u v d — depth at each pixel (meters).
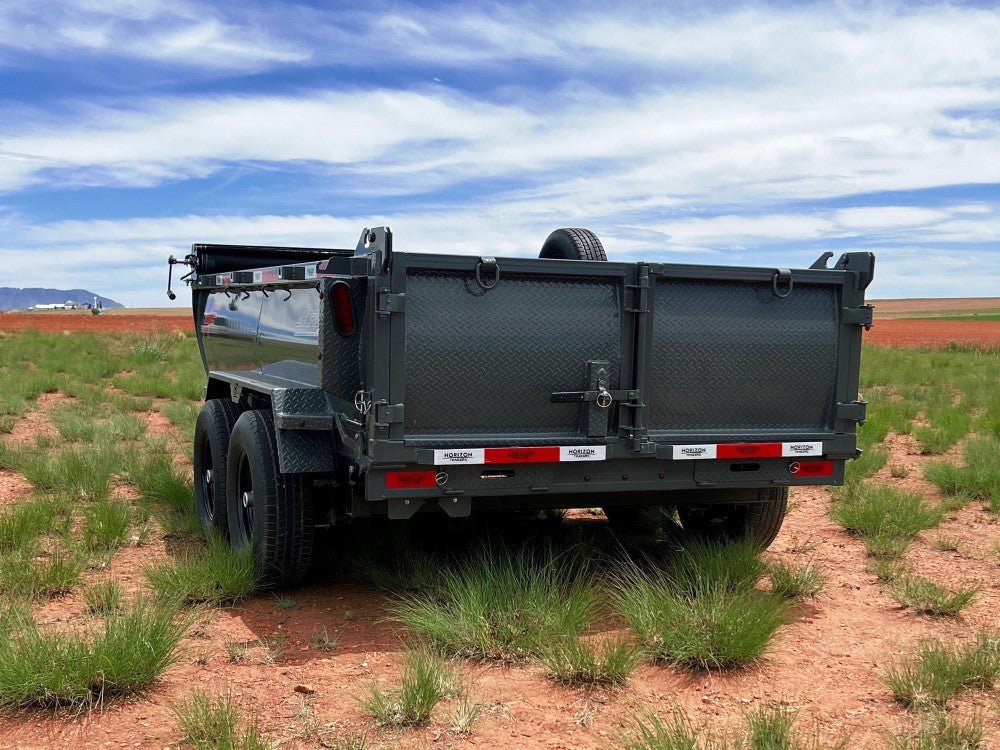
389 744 3.62
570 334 5.09
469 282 4.89
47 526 6.93
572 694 4.15
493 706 3.99
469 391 4.92
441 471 4.90
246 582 5.51
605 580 5.87
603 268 5.10
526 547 6.55
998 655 4.46
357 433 4.89
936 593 5.50
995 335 60.53
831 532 7.57
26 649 4.04
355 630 5.02
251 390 6.46
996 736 3.74
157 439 11.65
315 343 5.30
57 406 14.72
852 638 5.01
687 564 5.88
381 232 4.64
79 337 35.91
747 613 4.75
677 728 3.56
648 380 5.26
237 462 6.11
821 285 5.59
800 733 3.79
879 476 10.01
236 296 7.29
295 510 5.53
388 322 4.70
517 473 5.04
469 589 4.93
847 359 5.64
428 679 3.92
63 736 3.65
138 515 7.51
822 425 5.68
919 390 19.11
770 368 5.51
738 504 6.48
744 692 4.22
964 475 9.02
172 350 27.50
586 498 5.47
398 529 6.64
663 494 5.67
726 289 5.41
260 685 4.21
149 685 4.13
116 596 5.21
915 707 4.02
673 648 4.54
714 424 5.45
